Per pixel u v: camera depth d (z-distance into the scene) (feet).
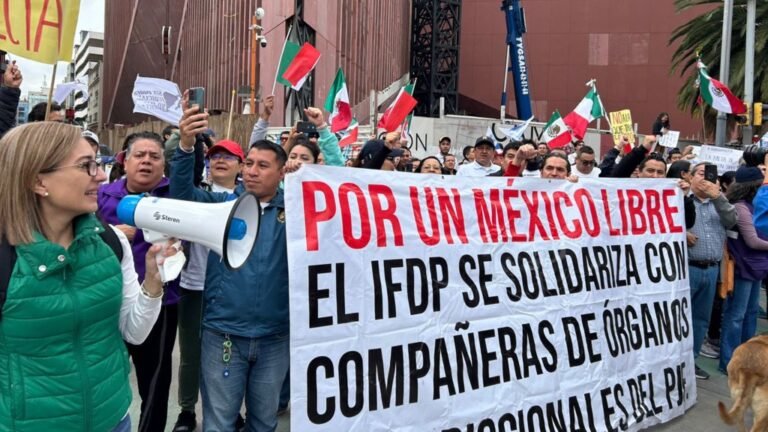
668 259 14.87
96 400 6.18
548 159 14.64
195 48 113.80
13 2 13.43
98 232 6.36
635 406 13.34
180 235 6.86
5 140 5.84
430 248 10.63
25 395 5.76
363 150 16.65
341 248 9.52
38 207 5.94
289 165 10.19
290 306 8.87
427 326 10.34
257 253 9.14
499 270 11.59
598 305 13.08
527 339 11.68
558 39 125.29
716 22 59.41
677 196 15.37
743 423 12.37
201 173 13.89
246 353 9.14
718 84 32.37
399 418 9.80
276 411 9.63
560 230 12.81
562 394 11.99
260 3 80.18
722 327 18.39
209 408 9.23
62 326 5.88
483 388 10.87
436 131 66.39
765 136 31.76
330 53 82.02
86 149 6.08
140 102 19.67
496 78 129.59
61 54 13.84
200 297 12.50
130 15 167.63
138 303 6.91
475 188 11.59
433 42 124.57
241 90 73.67
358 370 9.45
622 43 122.31
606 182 13.91
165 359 11.28
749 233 17.10
